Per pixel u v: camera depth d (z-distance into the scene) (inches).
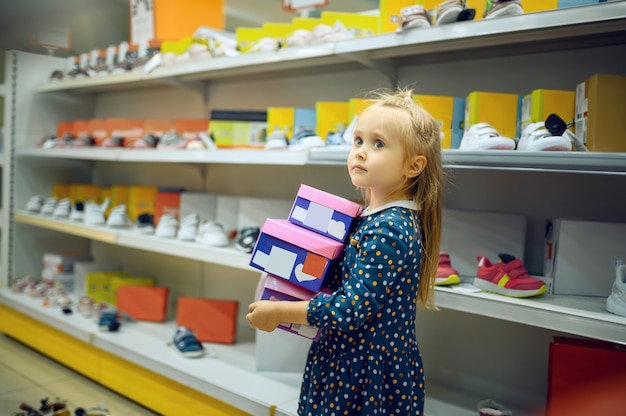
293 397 72.4
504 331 75.7
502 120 67.1
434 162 50.9
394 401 48.0
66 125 136.9
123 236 102.9
